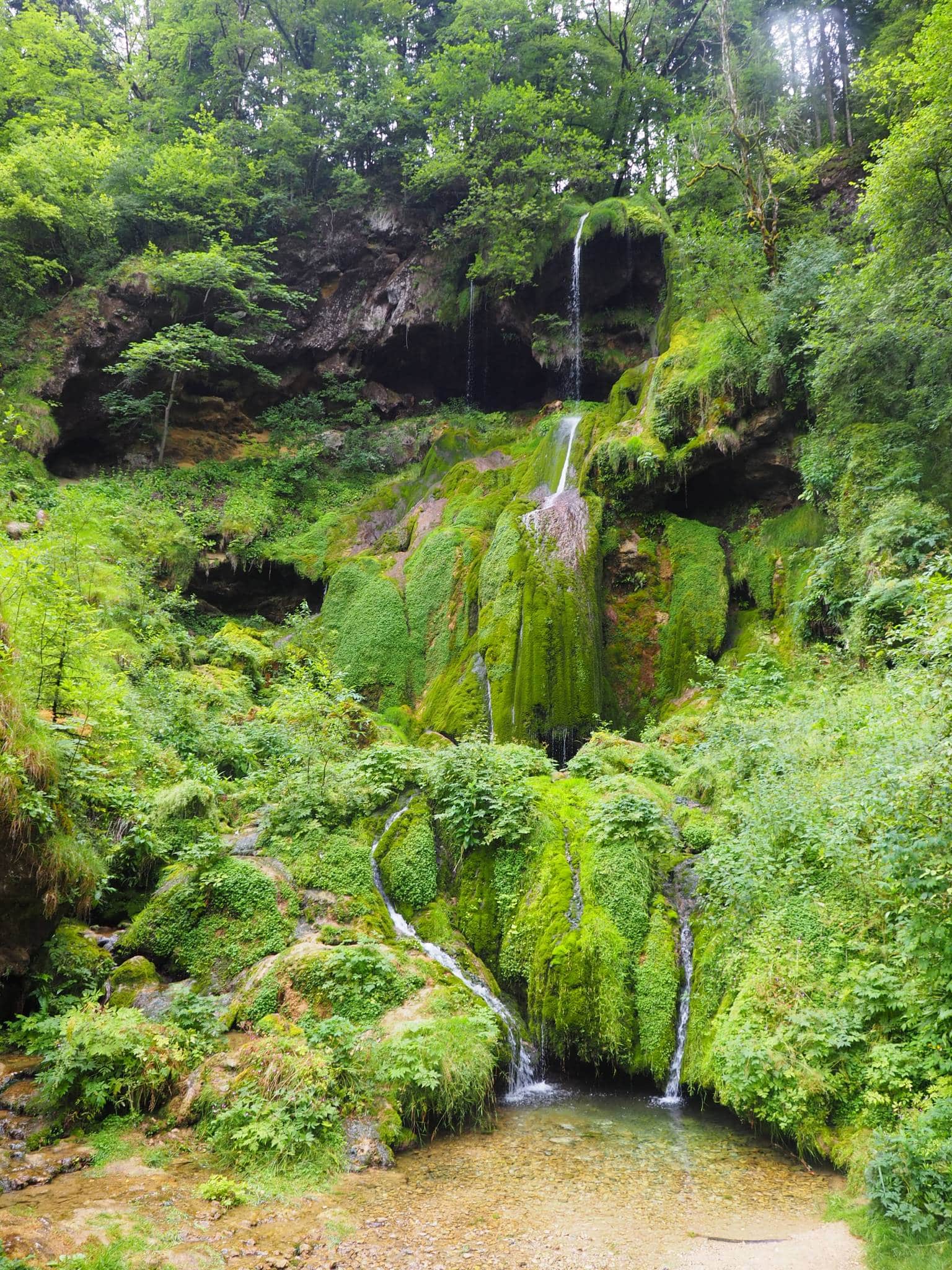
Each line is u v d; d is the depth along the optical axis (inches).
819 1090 249.1
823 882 303.9
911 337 521.7
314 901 352.5
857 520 535.5
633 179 1197.1
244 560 916.0
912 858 237.3
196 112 1288.1
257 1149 239.9
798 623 582.6
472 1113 282.5
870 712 364.2
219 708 572.7
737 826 373.1
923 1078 231.6
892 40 875.4
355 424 1153.4
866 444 551.8
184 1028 289.3
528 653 666.8
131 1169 232.4
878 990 256.5
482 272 1055.0
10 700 307.9
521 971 347.3
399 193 1201.4
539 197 1049.5
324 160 1259.8
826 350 580.1
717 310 783.7
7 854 290.4
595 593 696.4
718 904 335.6
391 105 1199.6
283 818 396.8
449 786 406.9
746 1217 216.5
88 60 1251.8
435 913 370.9
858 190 872.9
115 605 604.7
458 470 917.8
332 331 1164.5
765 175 850.1
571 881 365.4
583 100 1175.0
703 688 605.0
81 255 1088.2
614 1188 235.0
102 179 1117.7
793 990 275.1
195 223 1113.4
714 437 690.8
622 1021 320.2
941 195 510.6
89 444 1043.3
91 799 365.1
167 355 1032.2
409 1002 304.3
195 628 871.1
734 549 703.7
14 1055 275.7
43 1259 183.3
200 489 1012.5
